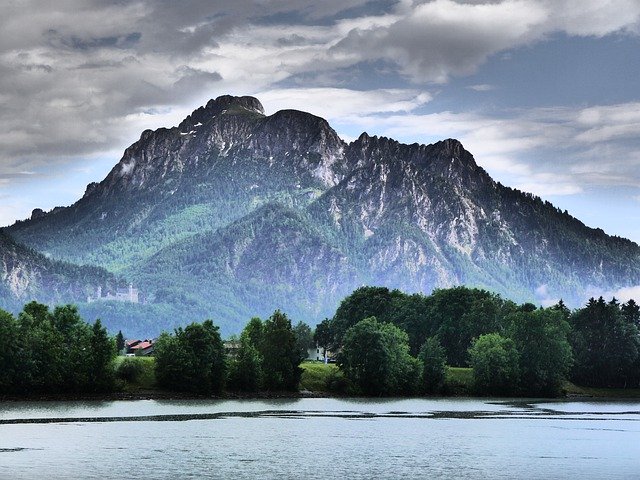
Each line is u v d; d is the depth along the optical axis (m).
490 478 141.25
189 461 151.88
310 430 198.38
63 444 167.50
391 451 167.75
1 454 154.88
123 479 134.88
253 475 140.38
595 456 164.88
